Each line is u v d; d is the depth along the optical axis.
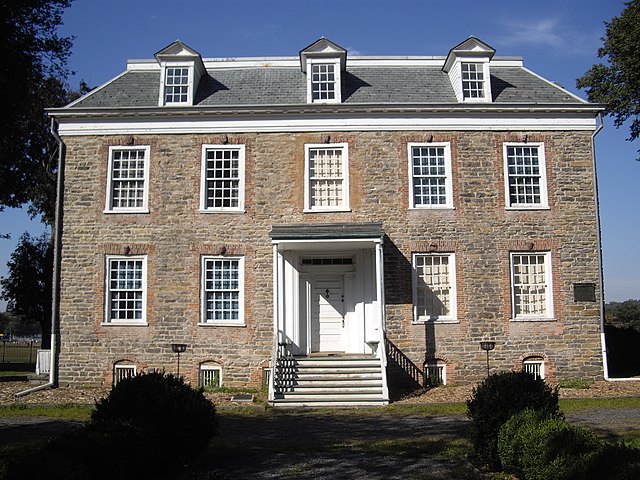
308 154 21.22
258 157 21.17
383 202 20.92
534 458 8.66
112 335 20.39
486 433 10.23
